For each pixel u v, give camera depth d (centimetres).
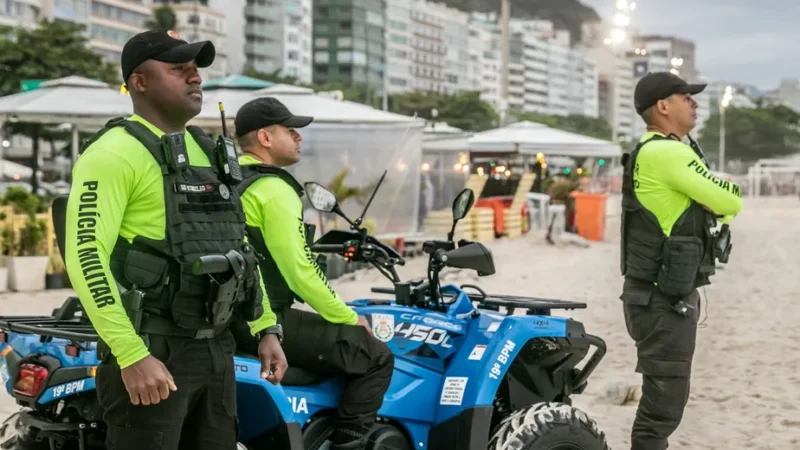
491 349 477
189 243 329
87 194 320
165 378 316
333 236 488
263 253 430
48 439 416
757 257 2023
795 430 707
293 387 434
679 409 517
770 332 1100
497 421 504
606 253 2119
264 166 433
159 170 330
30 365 383
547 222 2678
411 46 18588
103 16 9988
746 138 16725
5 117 1805
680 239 504
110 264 331
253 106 453
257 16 13288
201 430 342
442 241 492
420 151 1880
